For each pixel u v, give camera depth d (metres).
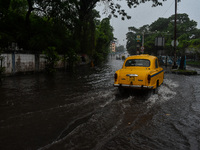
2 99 6.24
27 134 3.62
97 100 6.34
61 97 6.66
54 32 18.08
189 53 41.19
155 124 4.27
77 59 18.47
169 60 29.88
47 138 3.46
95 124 4.19
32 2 16.03
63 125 4.10
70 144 3.25
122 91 7.56
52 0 16.22
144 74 6.96
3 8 14.66
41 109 5.23
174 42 20.67
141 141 3.43
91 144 3.26
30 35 15.12
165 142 3.41
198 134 3.78
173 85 9.82
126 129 3.95
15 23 15.20
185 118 4.71
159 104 6.01
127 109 5.39
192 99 6.74
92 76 13.24
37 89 8.05
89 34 25.78
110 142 3.36
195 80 12.05
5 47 12.69
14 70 12.48
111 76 13.30
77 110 5.19
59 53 19.48
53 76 12.96
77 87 8.70
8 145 3.17
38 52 14.96
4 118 4.47
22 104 5.68
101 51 41.59
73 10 18.50
